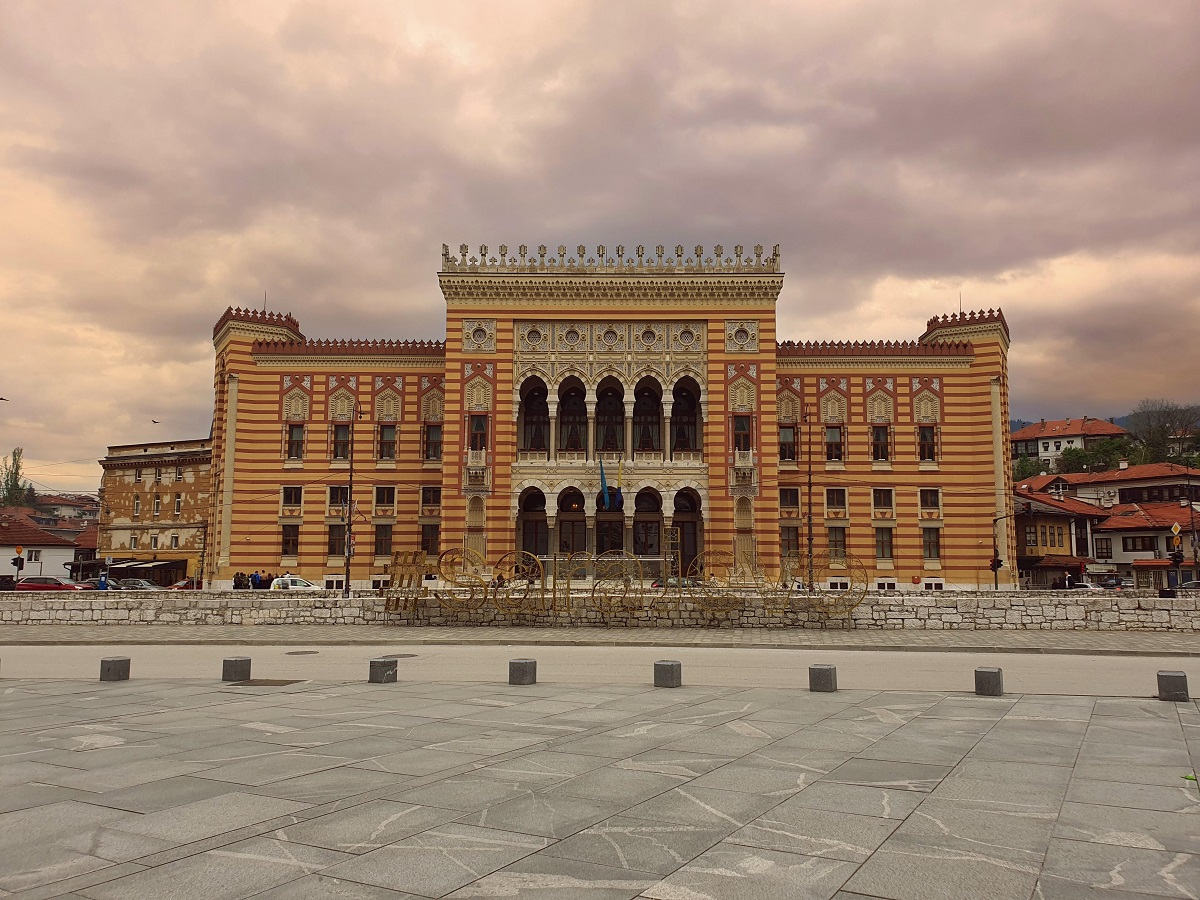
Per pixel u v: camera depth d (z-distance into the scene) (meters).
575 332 60.28
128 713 16.73
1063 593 38.19
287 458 63.94
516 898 7.55
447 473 58.78
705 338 59.94
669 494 58.97
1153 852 8.70
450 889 7.73
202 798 10.54
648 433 64.56
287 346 64.56
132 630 38.66
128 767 12.14
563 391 63.62
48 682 21.66
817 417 64.00
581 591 44.75
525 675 20.80
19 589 63.97
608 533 62.66
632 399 59.66
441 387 64.25
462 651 30.55
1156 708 17.08
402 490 63.44
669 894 7.64
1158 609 36.16
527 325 60.38
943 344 64.00
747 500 58.66
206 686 20.67
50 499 171.38
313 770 11.96
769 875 8.09
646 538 63.00
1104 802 10.45
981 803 10.41
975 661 26.81
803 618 37.66
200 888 7.74
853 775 11.76
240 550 62.62
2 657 29.72
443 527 58.47
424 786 11.12
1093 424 154.38
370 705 17.59
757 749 13.36
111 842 8.95
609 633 36.28
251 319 65.12
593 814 9.95
